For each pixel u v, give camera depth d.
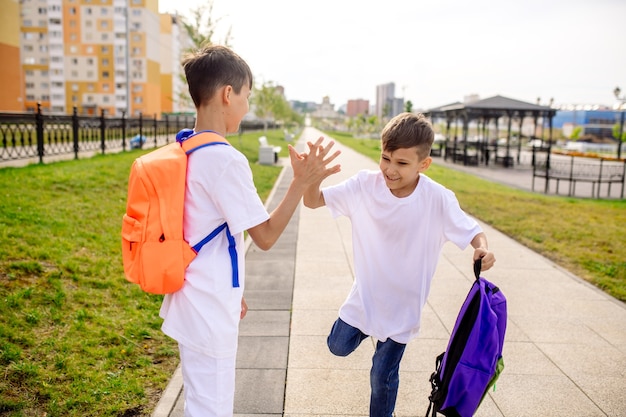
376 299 2.37
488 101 27.78
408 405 3.01
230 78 1.84
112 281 4.61
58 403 2.76
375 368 2.42
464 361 1.97
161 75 89.94
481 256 2.07
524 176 22.78
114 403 2.82
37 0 71.38
